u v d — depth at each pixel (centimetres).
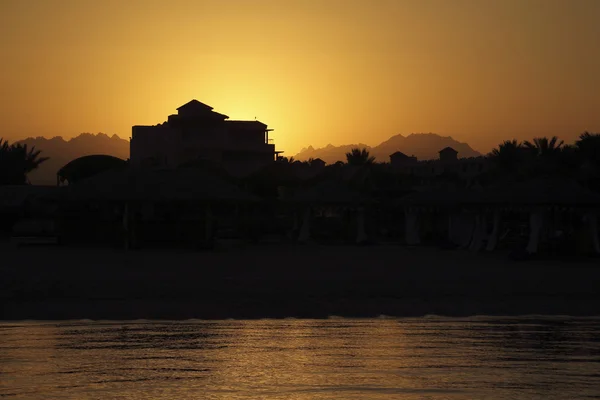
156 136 12456
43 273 4053
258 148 13250
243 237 7331
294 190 9506
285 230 8725
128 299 3419
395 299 3484
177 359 2414
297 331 2870
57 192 6384
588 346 2620
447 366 2348
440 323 3041
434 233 7994
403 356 2464
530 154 11606
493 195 6016
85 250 5978
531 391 2092
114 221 6612
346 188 7769
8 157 12362
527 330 2894
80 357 2431
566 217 7394
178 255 5506
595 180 8538
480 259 5388
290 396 2055
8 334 2784
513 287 3781
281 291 3619
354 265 4769
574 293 3666
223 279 3931
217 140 12825
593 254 5569
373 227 9188
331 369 2309
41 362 2364
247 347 2586
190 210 6869
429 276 4134
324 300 3444
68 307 3253
